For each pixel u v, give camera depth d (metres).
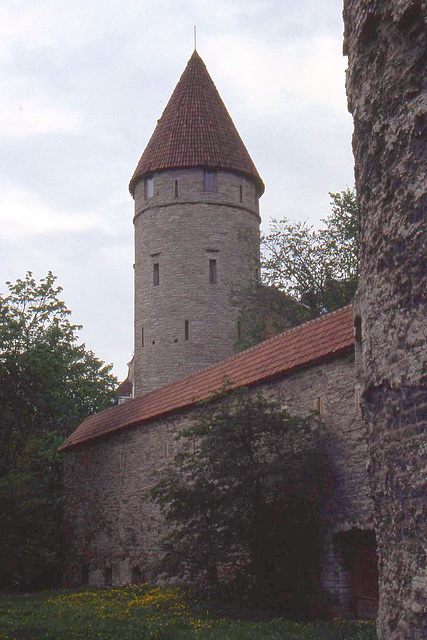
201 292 46.38
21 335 33.72
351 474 18.12
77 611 20.30
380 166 7.21
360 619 17.58
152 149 48.50
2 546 34.22
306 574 18.69
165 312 46.59
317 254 42.94
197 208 46.91
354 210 42.06
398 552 6.82
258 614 17.72
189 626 16.45
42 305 35.41
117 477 31.42
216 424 19.62
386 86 7.10
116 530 31.16
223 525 18.95
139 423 29.52
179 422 26.73
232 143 48.25
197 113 48.34
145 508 28.70
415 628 6.41
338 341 19.11
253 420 19.36
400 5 6.76
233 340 46.56
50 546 36.72
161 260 47.22
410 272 6.65
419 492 6.43
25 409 33.59
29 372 33.03
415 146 6.60
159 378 46.25
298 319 42.84
